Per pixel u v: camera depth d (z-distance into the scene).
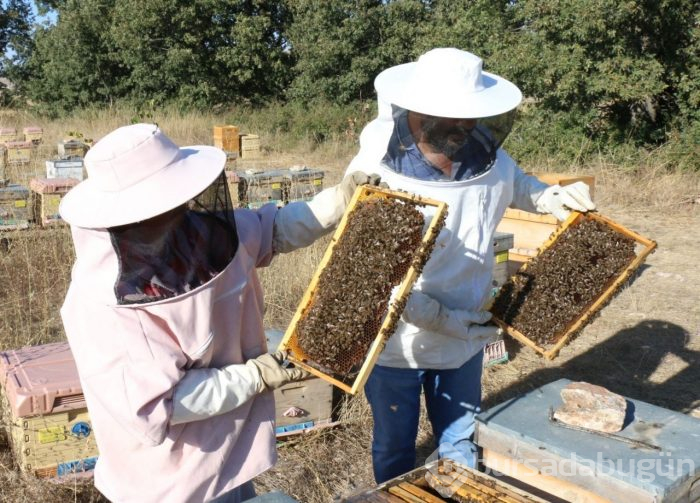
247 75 23.44
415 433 2.97
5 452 3.78
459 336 2.72
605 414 2.45
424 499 2.18
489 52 13.79
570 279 2.71
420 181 2.65
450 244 2.73
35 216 7.25
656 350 5.49
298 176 8.96
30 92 26.28
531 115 13.41
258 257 2.25
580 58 12.02
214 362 2.04
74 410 3.49
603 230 2.80
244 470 2.09
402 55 21.44
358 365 2.18
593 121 12.80
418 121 2.60
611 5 11.42
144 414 1.82
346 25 21.39
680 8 11.60
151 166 1.85
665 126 12.66
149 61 23.77
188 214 1.92
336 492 3.70
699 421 2.55
